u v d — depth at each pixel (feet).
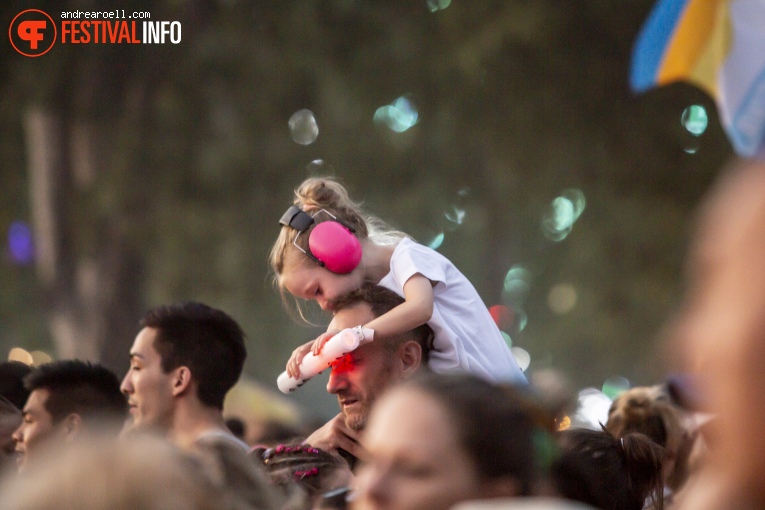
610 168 56.18
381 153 60.18
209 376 16.22
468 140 57.16
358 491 7.32
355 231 14.90
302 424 28.71
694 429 14.11
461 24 53.01
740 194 3.68
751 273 3.58
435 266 14.55
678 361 3.87
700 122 54.44
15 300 69.15
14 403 19.99
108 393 17.48
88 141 52.54
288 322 72.90
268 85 55.62
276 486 11.23
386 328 13.17
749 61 12.71
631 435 12.03
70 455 5.61
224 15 53.72
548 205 63.16
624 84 54.24
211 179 55.77
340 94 55.57
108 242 54.13
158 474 5.53
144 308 55.47
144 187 53.88
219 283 58.65
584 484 10.67
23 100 50.65
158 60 52.06
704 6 13.56
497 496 6.87
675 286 59.31
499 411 7.01
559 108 54.85
